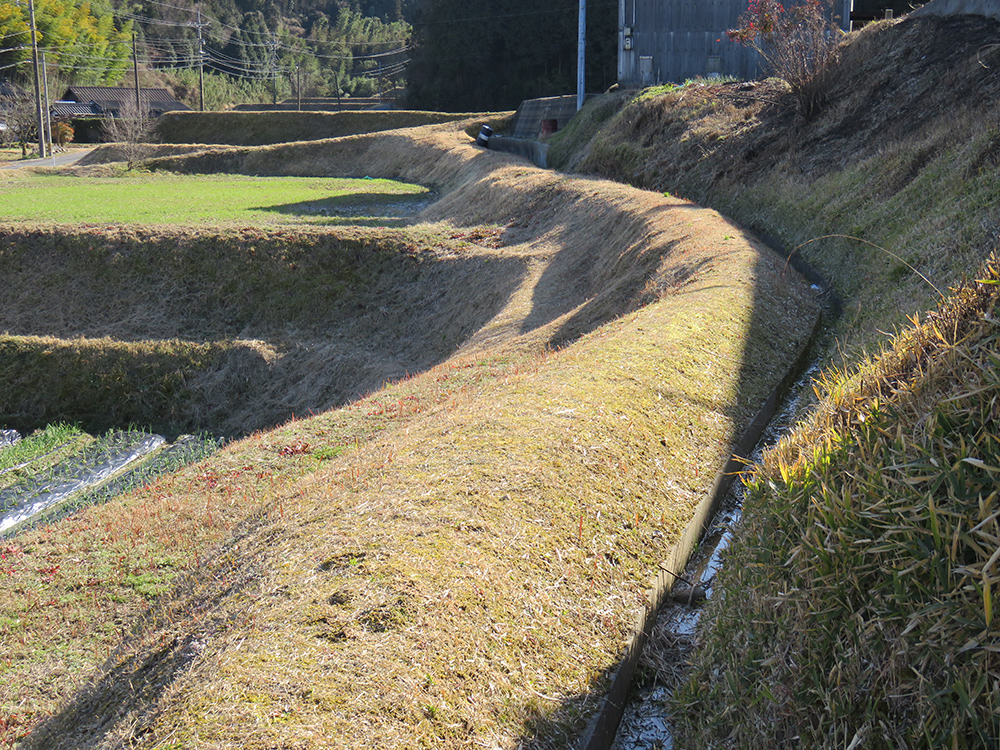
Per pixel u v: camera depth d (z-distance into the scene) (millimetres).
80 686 6074
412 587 3928
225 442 16188
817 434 3660
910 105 14367
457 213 26750
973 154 9938
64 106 89000
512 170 27656
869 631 2584
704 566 5098
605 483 5184
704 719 3434
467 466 5188
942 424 2609
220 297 21109
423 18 77250
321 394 17312
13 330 20891
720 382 7055
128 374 17750
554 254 18359
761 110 20016
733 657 3348
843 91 16938
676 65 31078
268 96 130000
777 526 3436
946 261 8133
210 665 3740
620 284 12766
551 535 4586
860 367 4004
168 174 47031
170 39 131000
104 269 21812
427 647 3568
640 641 4258
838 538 2803
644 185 21984
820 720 2674
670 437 6023
